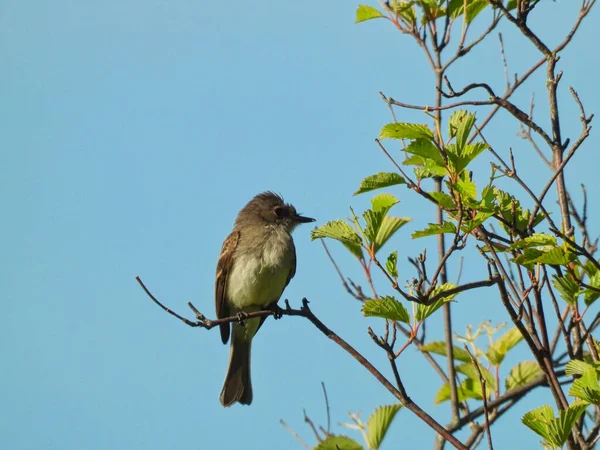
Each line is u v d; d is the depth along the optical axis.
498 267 10.07
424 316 9.52
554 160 10.64
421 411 9.16
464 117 9.48
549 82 10.81
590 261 9.82
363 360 9.83
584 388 8.68
